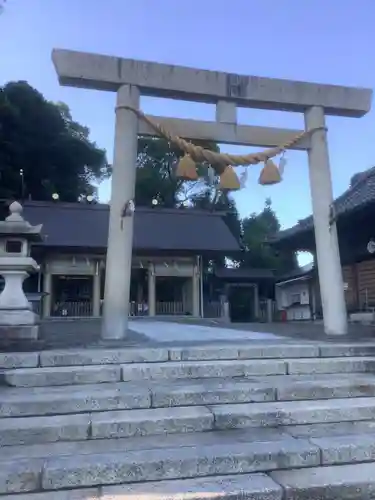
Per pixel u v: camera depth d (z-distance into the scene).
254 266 42.31
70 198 36.12
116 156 7.03
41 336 6.14
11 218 6.17
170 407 4.04
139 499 2.79
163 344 5.91
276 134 7.91
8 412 3.77
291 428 3.85
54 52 6.94
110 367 4.63
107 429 3.61
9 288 5.82
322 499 2.95
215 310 24.84
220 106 7.71
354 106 8.14
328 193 7.83
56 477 2.94
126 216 6.89
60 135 35.09
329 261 7.62
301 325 13.28
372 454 3.40
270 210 47.66
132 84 7.20
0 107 30.48
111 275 6.73
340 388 4.43
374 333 7.62
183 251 24.16
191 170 7.43
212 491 2.88
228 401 4.18
